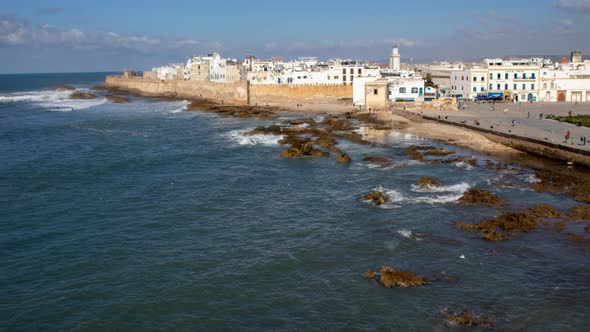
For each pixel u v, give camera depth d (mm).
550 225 43469
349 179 61688
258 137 95188
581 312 29641
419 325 28703
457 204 50031
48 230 44969
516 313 29625
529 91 139750
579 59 182500
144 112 152250
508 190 54906
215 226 45688
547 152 70812
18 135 101875
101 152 82375
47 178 63875
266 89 179125
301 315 30172
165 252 39781
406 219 45969
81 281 34906
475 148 79250
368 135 95438
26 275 35906
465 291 32312
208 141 92812
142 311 31016
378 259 37500
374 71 167250
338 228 44344
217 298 32375
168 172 67312
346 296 32188
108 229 45156
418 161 71000
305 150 78312
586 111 110812
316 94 176875
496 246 39375
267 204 52125
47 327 29391
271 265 36969
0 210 50656
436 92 147000
